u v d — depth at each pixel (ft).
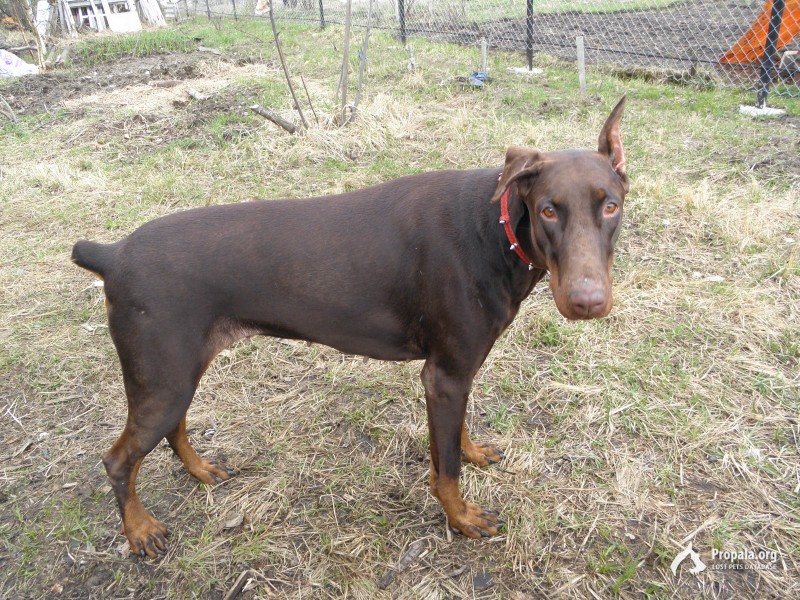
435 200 3.23
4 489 4.06
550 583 3.33
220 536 3.72
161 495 4.00
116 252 3.21
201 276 3.14
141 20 24.17
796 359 4.63
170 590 3.44
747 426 4.14
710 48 12.19
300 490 4.00
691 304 5.20
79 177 8.32
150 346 3.11
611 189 2.62
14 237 7.07
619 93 10.23
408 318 3.33
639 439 4.14
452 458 3.38
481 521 3.61
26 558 3.61
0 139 10.14
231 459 4.26
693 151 7.80
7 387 4.92
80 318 5.67
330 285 3.25
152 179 8.07
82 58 16.22
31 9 18.31
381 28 16.35
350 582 3.41
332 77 11.98
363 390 4.76
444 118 9.23
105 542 3.71
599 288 2.45
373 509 3.84
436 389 3.27
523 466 4.00
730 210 6.34
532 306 5.39
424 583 3.38
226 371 5.04
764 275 5.51
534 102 9.87
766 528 3.50
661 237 6.15
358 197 3.41
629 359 4.77
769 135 8.09
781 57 10.02
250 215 3.30
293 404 4.68
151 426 3.26
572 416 4.35
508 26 16.19
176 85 12.53
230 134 9.17
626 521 3.61
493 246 3.05
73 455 4.30
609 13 16.57
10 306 5.87
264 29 19.48
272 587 3.42
